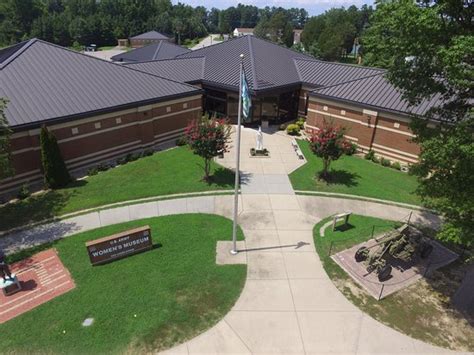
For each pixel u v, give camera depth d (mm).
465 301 13891
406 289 14477
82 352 11414
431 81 14156
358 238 17641
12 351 11414
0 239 17125
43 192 21516
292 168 25297
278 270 15234
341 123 29219
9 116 20500
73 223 18438
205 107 36250
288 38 114812
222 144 21812
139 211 19547
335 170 25250
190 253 16125
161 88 28625
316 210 20219
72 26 109562
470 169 12094
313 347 11836
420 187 14617
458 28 12578
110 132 25516
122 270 14961
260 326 12531
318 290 14219
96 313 12797
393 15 13211
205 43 131750
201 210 19797
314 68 35500
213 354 11500
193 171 24422
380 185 23328
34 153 21875
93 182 22781
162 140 29516
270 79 32594
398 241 15547
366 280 14812
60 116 22188
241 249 16531
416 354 11719
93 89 25078
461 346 12055
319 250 16656
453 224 12648
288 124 33969
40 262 15492
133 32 119375
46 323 12398
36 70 23766
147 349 11562
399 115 25422
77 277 14547
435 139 13180
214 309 13133
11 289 13703
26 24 112188
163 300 13438
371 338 12227
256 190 22109
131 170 24578
